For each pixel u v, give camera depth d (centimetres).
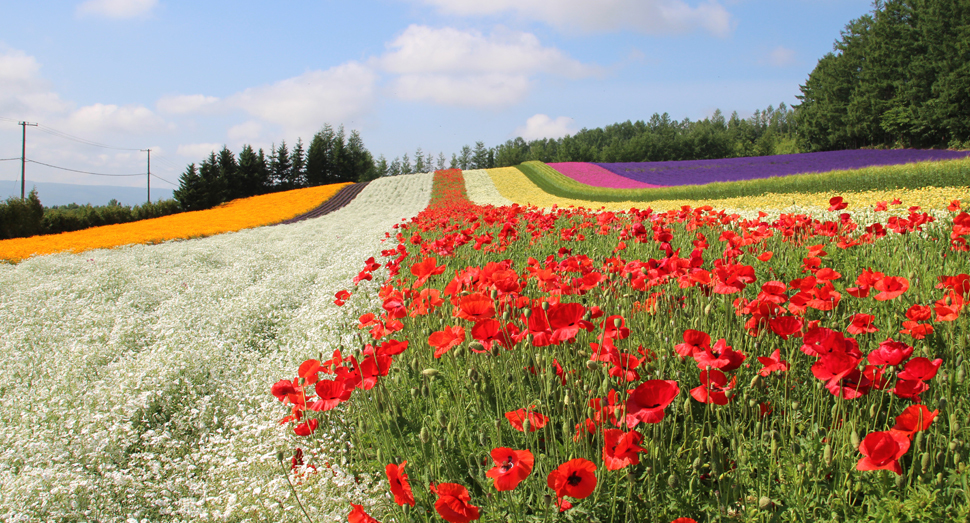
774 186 2336
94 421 384
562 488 164
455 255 671
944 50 5669
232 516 271
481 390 278
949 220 612
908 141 6250
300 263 1143
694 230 736
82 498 295
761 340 291
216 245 1733
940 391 229
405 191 5391
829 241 594
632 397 188
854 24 7319
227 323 668
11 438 377
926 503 170
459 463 249
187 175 5397
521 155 12431
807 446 211
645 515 202
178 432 393
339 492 265
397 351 259
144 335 670
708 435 235
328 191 5762
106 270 1142
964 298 239
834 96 7344
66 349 611
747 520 184
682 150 10462
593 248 698
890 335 288
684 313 347
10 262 1711
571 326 224
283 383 273
